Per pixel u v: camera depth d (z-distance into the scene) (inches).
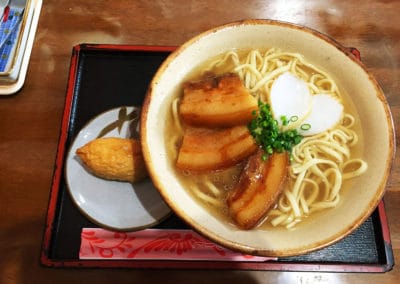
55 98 14.7
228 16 16.4
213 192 11.7
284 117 12.1
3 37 15.7
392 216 12.9
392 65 15.4
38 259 12.2
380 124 11.6
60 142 13.5
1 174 13.5
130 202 12.8
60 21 16.1
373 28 16.2
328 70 13.1
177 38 15.9
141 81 14.9
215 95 11.8
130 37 15.9
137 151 12.6
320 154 12.7
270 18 16.4
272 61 13.7
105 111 13.9
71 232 12.5
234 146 11.5
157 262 11.9
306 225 11.2
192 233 12.4
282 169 11.3
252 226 10.8
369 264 12.0
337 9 16.6
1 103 14.6
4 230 12.6
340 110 12.6
